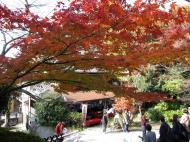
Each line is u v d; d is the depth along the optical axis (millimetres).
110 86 7500
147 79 24172
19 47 6270
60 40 5520
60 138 17766
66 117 29016
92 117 31578
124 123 23672
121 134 22891
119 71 6871
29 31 5566
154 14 5344
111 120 28359
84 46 5629
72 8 5383
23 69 6559
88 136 23219
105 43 5852
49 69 6789
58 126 18188
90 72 7148
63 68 6805
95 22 5270
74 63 6320
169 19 5512
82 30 5258
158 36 6070
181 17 5559
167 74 23703
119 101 23453
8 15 5508
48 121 28641
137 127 25391
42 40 5633
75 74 7102
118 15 5250
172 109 26266
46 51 5949
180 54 6090
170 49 6000
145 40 5914
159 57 6012
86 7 5270
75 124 29000
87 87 7637
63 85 7891
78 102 30719
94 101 33188
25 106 32281
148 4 5316
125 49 6102
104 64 6125
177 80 22984
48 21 5371
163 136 10062
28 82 7699
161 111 26656
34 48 5879
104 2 5254
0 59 6156
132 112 25203
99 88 7477
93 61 6078
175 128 10258
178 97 24016
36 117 29859
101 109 34219
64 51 5883
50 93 27828
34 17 5492
